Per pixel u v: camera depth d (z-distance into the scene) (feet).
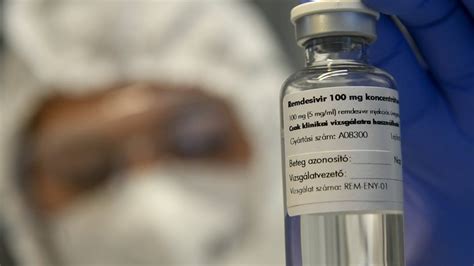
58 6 5.74
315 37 1.70
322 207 1.64
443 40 2.01
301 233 1.68
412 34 2.05
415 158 2.19
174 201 5.52
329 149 1.64
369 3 1.68
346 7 1.65
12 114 5.79
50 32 5.75
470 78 2.08
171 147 5.65
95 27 5.68
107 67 5.71
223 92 5.83
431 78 2.18
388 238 1.65
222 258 5.74
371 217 1.66
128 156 5.60
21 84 5.78
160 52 5.77
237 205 5.80
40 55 5.72
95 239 5.59
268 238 5.89
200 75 5.78
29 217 5.88
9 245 6.34
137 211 5.48
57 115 5.70
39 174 5.75
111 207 5.56
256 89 5.98
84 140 5.63
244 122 5.87
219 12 6.00
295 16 1.71
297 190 1.68
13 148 5.80
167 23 5.74
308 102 1.68
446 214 2.18
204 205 5.64
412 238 2.21
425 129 2.15
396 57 2.11
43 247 5.93
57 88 5.71
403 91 2.13
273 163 5.99
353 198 1.62
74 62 5.71
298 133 1.69
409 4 1.85
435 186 2.20
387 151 1.67
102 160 5.63
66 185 5.68
